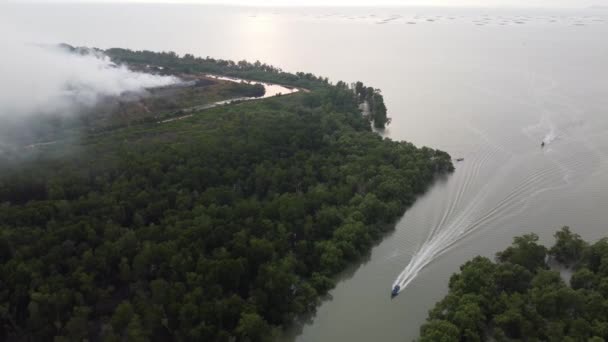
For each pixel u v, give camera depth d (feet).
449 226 534.78
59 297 377.09
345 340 387.75
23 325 384.27
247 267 425.28
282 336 393.09
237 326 370.32
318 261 463.42
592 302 360.89
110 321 373.81
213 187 570.05
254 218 504.43
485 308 376.68
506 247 491.72
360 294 437.99
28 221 485.15
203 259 414.41
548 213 554.46
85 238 461.78
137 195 530.68
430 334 349.00
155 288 387.96
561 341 335.67
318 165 640.58
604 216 545.03
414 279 452.76
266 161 631.56
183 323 359.66
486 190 610.65
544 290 376.68
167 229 461.37
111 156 640.99
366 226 510.99
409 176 611.88
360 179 602.44
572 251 447.42
